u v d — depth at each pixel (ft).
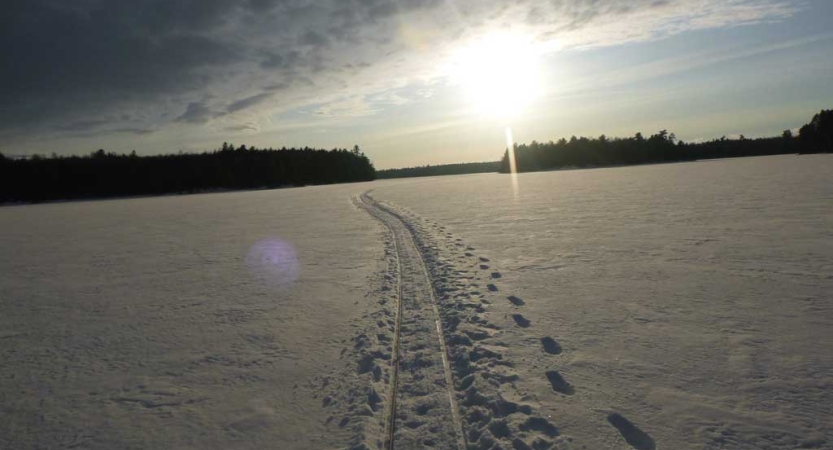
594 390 12.35
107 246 46.42
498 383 12.85
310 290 24.93
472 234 40.75
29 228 69.51
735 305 18.67
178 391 13.66
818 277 22.04
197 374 14.80
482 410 11.51
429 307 20.29
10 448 11.01
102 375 15.02
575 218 48.47
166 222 70.90
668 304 19.20
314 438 10.91
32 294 26.71
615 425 10.74
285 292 24.79
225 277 29.37
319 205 93.61
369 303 21.72
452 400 12.21
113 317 21.45
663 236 34.83
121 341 18.15
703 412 11.11
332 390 13.25
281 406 12.51
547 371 13.52
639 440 10.13
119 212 99.71
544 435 10.43
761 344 14.80
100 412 12.60
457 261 29.48
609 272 24.99
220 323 19.88
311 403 12.62
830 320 16.58
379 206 80.53
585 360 14.19
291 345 16.93
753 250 28.32
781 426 10.41
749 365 13.41
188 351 16.80
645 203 58.39
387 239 41.98
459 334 16.47
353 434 10.92
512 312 18.88
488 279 24.47
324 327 18.70
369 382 13.39
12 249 46.21
